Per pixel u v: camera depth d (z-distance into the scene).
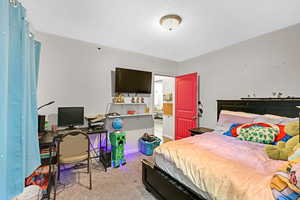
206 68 3.33
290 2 1.59
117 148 2.55
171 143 1.76
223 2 1.60
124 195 1.76
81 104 2.72
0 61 0.81
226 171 1.08
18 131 1.02
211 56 3.23
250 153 1.40
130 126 3.32
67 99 2.59
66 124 2.34
